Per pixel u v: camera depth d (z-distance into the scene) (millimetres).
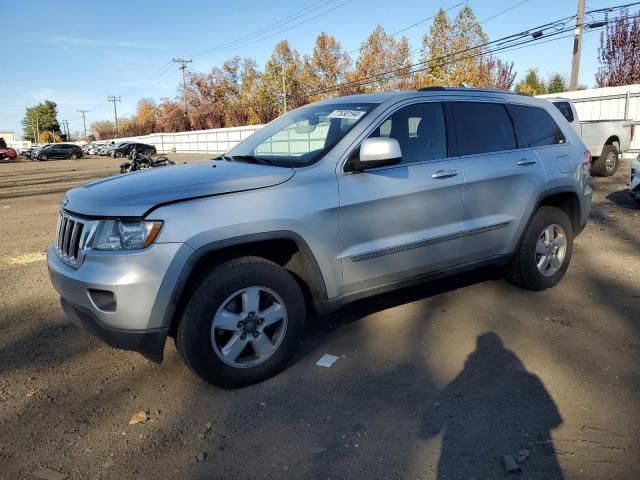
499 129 4586
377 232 3727
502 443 2725
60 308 4973
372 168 3695
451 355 3730
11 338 4266
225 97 72438
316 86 54688
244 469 2596
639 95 17625
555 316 4371
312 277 3518
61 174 26203
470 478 2473
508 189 4465
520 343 3881
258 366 3359
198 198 3098
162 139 59250
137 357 3875
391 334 4113
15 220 10805
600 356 3625
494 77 37500
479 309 4574
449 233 4105
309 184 3443
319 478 2512
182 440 2846
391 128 3887
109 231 2988
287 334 3449
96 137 135750
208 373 3188
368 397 3217
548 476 2465
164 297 2955
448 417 2977
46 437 2895
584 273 5547
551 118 5082
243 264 3219
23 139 144375
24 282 5926
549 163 4797
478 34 35062
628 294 4840
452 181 4082
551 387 3246
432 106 4176
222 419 3031
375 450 2705
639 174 8797
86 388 3428
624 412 2953
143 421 3031
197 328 3094
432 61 33375
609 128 13242
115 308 2947
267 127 4707
